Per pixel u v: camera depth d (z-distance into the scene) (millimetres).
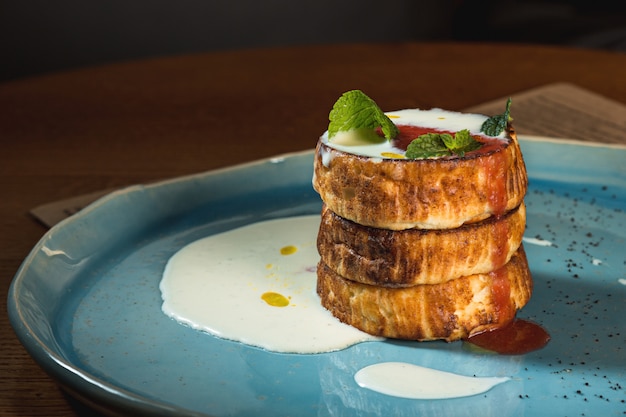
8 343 459
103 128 648
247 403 421
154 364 442
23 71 1113
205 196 547
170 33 1162
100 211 516
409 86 688
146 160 606
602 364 438
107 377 436
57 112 675
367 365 441
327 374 436
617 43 1045
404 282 451
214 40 1187
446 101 659
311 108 665
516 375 434
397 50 771
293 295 483
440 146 450
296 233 527
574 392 424
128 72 741
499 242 456
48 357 416
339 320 467
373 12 1266
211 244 519
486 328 459
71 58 1127
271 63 748
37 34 1107
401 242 449
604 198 547
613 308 470
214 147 618
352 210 454
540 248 513
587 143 561
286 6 1212
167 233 528
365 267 455
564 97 663
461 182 444
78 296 484
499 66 724
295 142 621
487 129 466
